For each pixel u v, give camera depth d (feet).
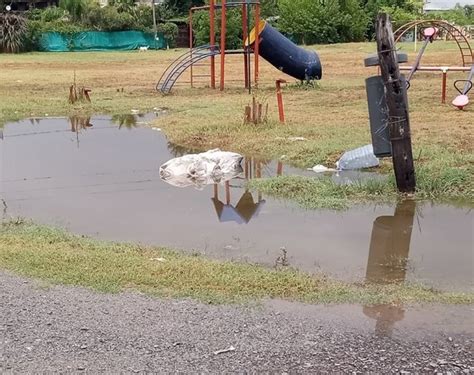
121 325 14.89
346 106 53.16
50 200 27.81
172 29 178.40
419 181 27.50
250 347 13.88
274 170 32.45
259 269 18.79
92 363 13.30
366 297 16.51
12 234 22.26
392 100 26.03
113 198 28.07
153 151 38.40
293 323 14.96
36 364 13.29
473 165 30.07
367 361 13.28
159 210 26.16
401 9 193.36
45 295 16.58
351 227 23.49
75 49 165.89
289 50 69.26
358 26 171.32
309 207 26.02
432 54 114.21
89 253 20.01
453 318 15.26
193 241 22.20
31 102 60.18
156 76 88.38
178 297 16.42
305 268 19.43
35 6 199.62
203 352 13.69
